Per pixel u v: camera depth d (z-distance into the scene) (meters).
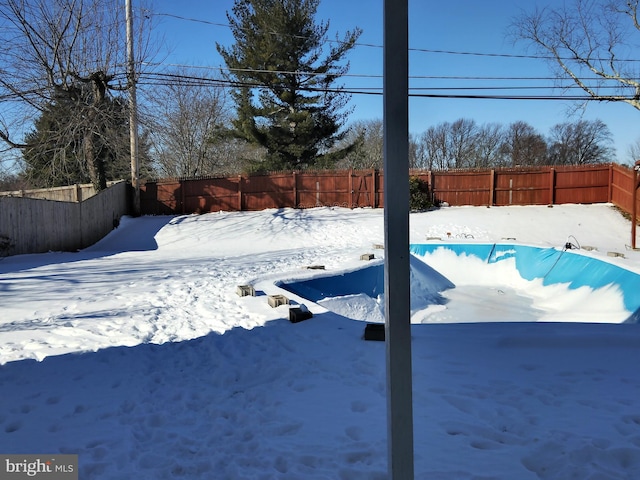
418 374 3.71
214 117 32.12
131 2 17.02
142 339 4.95
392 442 1.68
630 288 7.76
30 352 4.52
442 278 12.68
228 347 4.64
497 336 4.55
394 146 1.67
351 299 8.69
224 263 10.97
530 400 3.17
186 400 3.45
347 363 4.07
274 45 22.61
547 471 2.35
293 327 5.27
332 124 24.69
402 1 1.66
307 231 16.62
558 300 9.76
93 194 17.94
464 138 50.56
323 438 2.75
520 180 18.38
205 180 19.86
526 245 12.73
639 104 19.58
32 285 8.18
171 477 2.40
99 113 16.73
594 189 17.88
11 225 12.69
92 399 3.46
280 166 24.75
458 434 2.74
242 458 2.56
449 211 17.98
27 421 3.10
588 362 3.95
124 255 13.37
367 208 18.94
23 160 19.45
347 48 23.73
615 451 2.46
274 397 3.41
